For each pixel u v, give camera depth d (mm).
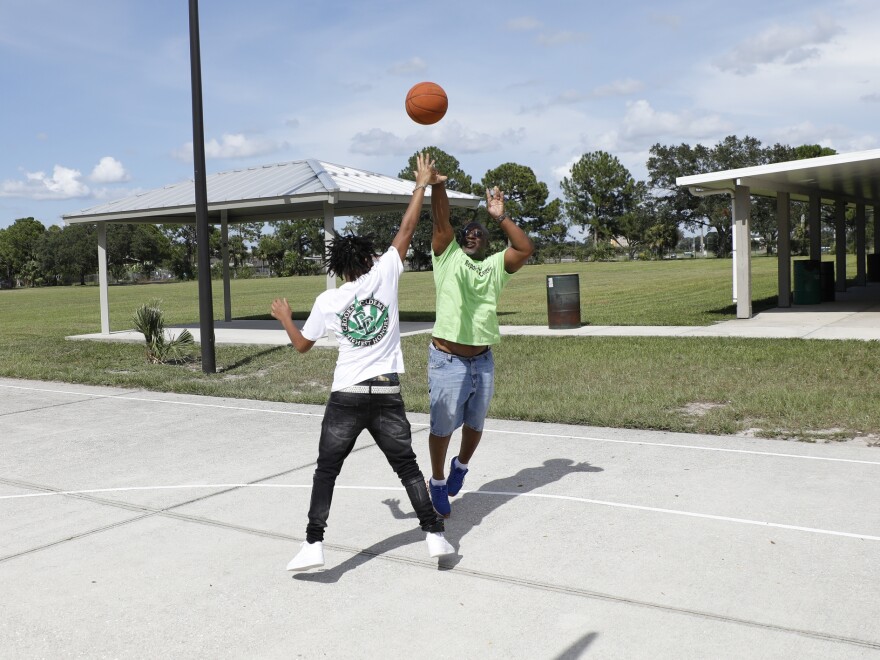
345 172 19062
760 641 3518
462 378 4934
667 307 22000
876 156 15555
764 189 18016
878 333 13250
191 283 69125
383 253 4652
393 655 3521
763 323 16016
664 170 87312
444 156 94188
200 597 4207
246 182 18703
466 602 4031
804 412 8062
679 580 4188
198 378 12609
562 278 16625
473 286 4867
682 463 6484
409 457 4453
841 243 25016
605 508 5402
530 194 94562
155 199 19219
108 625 3910
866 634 3551
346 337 4395
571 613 3859
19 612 4086
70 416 9609
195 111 12609
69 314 32375
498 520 5246
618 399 9141
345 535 5094
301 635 3746
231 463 7051
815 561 4379
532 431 7867
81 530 5359
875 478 5883
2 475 6902
